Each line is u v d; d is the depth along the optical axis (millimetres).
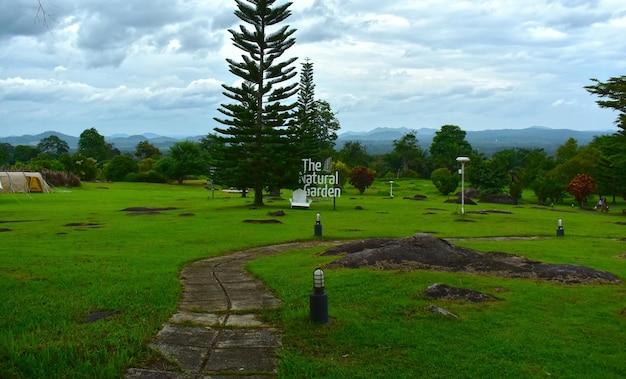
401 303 7719
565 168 46094
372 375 5340
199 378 5324
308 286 8875
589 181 39281
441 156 83000
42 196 38406
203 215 22984
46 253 12062
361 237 16812
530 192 59812
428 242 11391
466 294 8203
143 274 9805
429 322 6941
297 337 6379
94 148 108438
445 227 20406
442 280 9195
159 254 12422
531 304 7941
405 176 82438
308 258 11977
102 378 5191
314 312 6828
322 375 5379
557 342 6336
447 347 6082
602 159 38156
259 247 14469
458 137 91562
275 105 27734
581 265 10891
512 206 37438
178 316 7281
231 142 27969
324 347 6090
